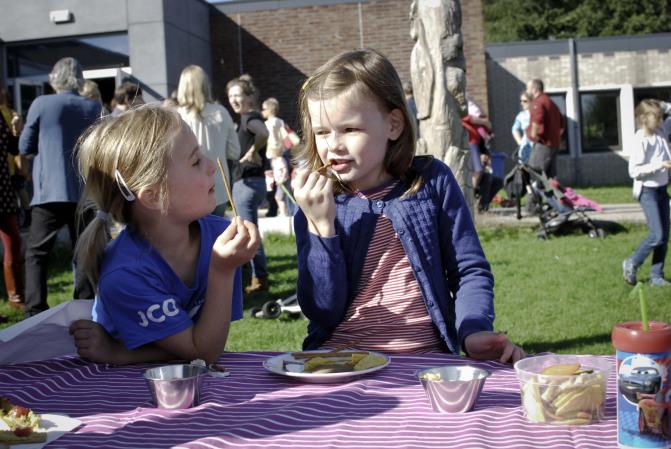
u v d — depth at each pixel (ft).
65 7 55.67
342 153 7.11
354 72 7.03
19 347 7.01
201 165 6.81
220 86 66.08
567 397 4.73
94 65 56.49
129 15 54.85
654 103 23.22
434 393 5.04
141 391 5.99
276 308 20.51
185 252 7.18
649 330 4.29
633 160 23.25
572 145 75.31
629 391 4.27
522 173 37.50
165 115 6.76
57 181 18.92
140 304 6.63
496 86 74.79
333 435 4.63
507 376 6.03
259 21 65.62
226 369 6.57
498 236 36.04
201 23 63.31
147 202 6.69
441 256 7.73
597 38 74.23
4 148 21.33
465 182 26.40
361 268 7.50
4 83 56.85
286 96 65.92
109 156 6.66
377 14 64.90
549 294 22.89
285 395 5.67
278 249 33.45
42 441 4.82
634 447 4.26
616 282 24.34
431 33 25.95
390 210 7.47
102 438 4.83
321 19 65.36
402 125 7.45
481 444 4.33
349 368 6.21
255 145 22.89
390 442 4.49
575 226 35.53
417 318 7.43
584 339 17.62
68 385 6.23
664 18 127.54
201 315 6.77
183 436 4.81
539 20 137.08
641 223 37.35
